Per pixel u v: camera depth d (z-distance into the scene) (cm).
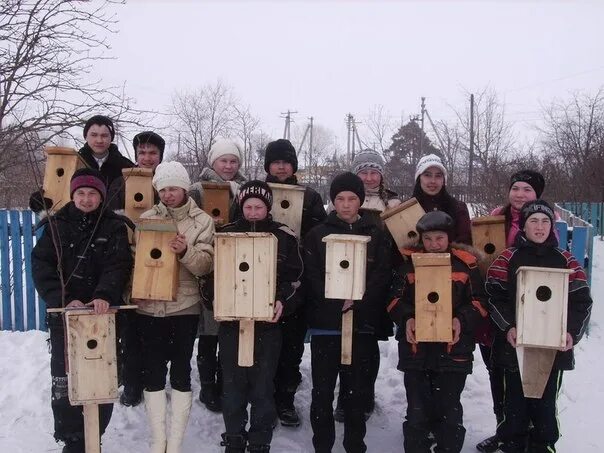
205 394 414
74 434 325
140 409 407
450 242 346
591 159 1595
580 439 380
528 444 339
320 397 345
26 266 598
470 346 326
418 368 326
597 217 1289
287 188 393
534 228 325
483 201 1174
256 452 329
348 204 354
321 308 346
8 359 499
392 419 415
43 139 576
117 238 321
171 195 335
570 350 322
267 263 317
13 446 359
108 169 427
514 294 326
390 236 379
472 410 425
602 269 830
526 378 318
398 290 340
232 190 414
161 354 333
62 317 314
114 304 306
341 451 369
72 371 297
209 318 396
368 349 348
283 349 394
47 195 376
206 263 327
